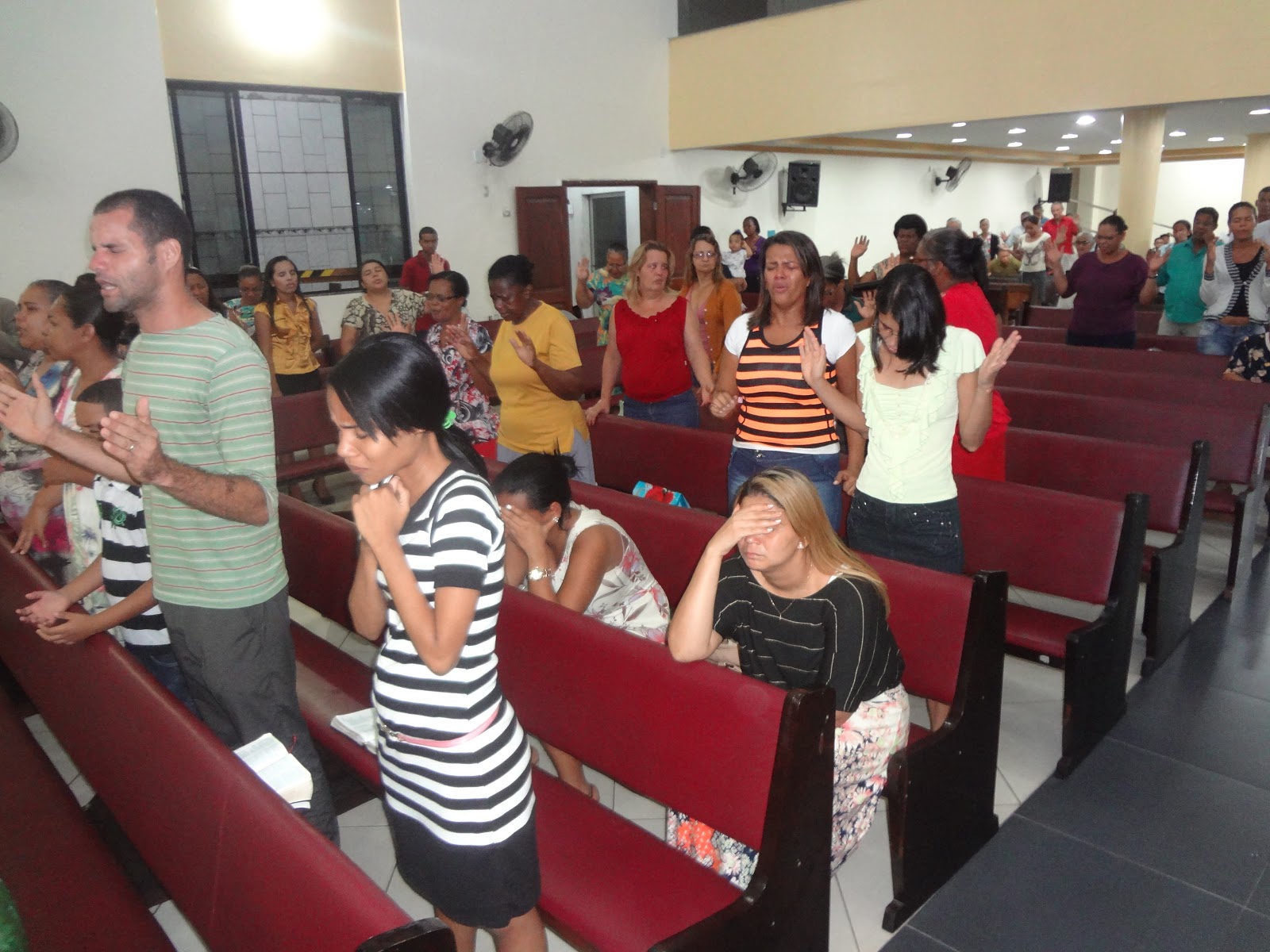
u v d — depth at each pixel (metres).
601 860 1.78
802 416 2.73
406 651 1.37
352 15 8.20
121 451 1.42
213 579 1.79
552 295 10.05
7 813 1.96
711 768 1.72
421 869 1.51
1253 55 6.95
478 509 1.30
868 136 11.55
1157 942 2.04
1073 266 6.02
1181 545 3.17
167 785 1.65
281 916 1.30
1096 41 7.67
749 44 9.98
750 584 1.96
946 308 2.95
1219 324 5.58
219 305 4.50
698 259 4.37
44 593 2.08
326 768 2.55
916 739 2.21
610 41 10.13
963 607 2.14
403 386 1.21
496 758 1.42
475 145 9.20
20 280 6.71
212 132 7.72
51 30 6.61
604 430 4.01
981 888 2.22
